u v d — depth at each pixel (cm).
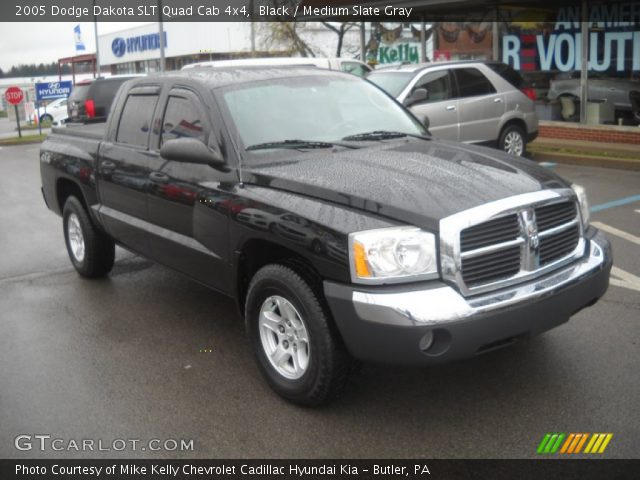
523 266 377
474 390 418
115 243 639
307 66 567
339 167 423
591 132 1405
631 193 962
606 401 396
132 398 429
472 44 1617
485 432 372
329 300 365
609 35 1360
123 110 591
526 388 417
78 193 670
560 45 1451
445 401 407
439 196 369
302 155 455
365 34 1889
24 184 1406
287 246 390
